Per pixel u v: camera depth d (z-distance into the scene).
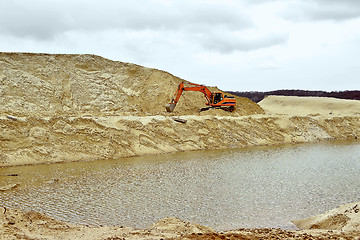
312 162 32.34
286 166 30.05
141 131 37.66
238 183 23.47
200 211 17.55
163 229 13.54
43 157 29.45
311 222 15.76
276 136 49.28
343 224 14.38
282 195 20.61
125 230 13.34
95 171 26.39
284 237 12.02
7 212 13.71
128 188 21.66
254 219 16.55
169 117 42.62
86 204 18.31
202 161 31.80
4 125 29.75
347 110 91.12
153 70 57.88
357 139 56.50
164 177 24.89
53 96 45.88
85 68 53.66
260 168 28.95
